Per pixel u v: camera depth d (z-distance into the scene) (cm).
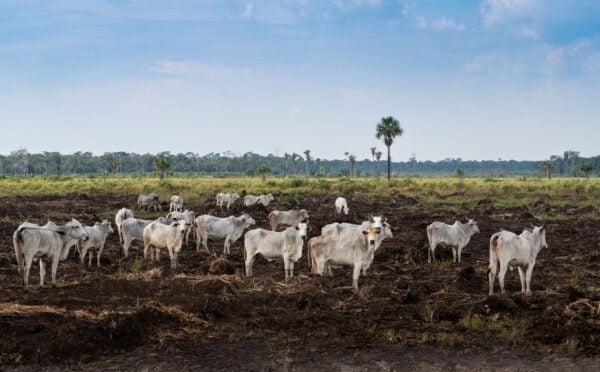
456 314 1276
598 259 1961
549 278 1692
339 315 1272
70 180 7950
